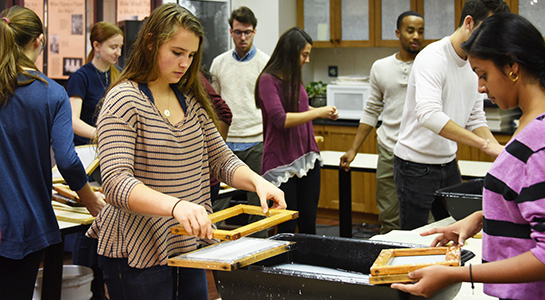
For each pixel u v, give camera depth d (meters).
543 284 1.32
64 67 4.81
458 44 2.77
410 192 3.05
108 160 1.66
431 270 1.31
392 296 1.37
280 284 1.52
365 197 5.81
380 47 6.46
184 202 1.55
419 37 4.04
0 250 2.16
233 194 3.28
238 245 1.71
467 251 1.58
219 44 5.70
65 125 2.31
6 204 2.18
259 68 4.49
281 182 3.28
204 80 3.19
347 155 4.02
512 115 5.37
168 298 1.83
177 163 1.78
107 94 1.74
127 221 1.76
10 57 2.20
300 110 3.43
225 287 1.61
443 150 2.98
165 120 1.77
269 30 6.21
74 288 2.87
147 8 4.82
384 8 6.02
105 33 3.67
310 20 6.38
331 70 6.75
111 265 1.82
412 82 2.96
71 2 4.76
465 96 2.90
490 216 1.35
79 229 2.55
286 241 1.76
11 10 2.30
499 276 1.27
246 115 4.48
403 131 3.07
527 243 1.30
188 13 1.73
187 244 1.86
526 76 1.33
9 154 2.20
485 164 4.01
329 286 1.45
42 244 2.26
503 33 1.33
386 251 1.54
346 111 6.16
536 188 1.24
